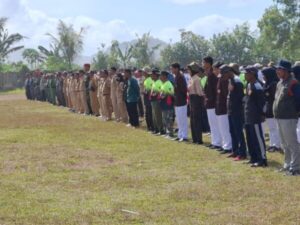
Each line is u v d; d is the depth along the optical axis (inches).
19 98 1688.0
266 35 2235.5
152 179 399.2
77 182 396.2
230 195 343.3
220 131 517.7
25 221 297.7
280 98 403.5
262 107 432.8
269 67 511.5
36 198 349.1
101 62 2682.1
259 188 359.3
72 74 1083.9
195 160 476.1
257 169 425.4
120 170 438.6
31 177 417.4
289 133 401.7
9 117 968.3
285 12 2170.3
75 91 1034.7
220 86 505.7
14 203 336.5
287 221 285.6
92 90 956.0
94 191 366.6
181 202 331.0
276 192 347.3
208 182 383.2
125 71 760.3
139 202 333.1
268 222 283.4
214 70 535.5
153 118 682.2
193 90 569.6
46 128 771.4
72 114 1007.6
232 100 469.7
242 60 3043.8
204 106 596.7
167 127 641.0
